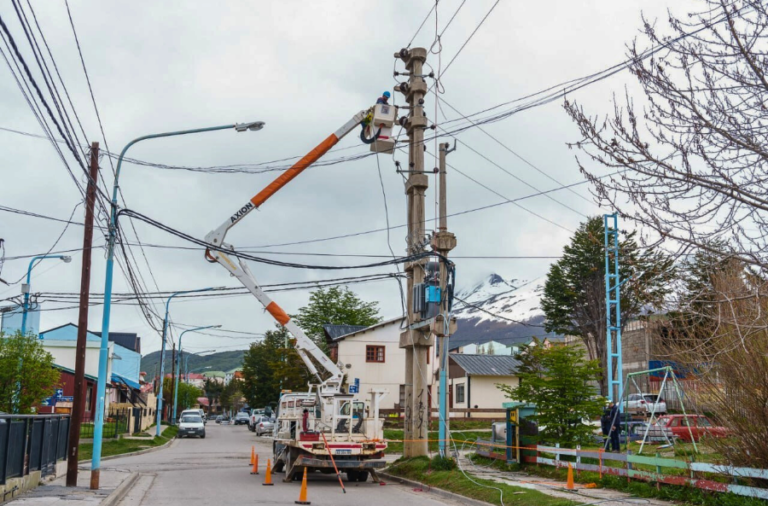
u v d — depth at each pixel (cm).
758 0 737
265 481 1962
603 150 815
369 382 5053
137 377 7194
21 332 2767
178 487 1888
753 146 743
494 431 2469
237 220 2270
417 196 2323
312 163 2306
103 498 1534
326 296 6869
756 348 1208
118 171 1864
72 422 1777
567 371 2014
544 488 1650
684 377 1524
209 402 16075
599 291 4331
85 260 1839
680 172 771
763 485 1280
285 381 4725
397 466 2247
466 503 1617
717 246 802
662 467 1681
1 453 1405
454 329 2181
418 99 2336
